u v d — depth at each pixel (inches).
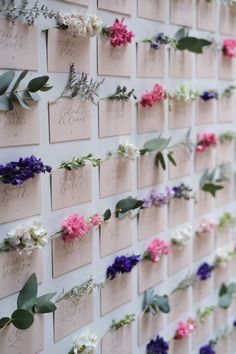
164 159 43.3
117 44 36.4
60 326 35.0
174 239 45.4
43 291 33.5
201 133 48.1
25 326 30.7
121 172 39.0
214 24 48.0
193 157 47.5
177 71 43.9
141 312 42.8
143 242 42.3
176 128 44.7
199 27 46.0
